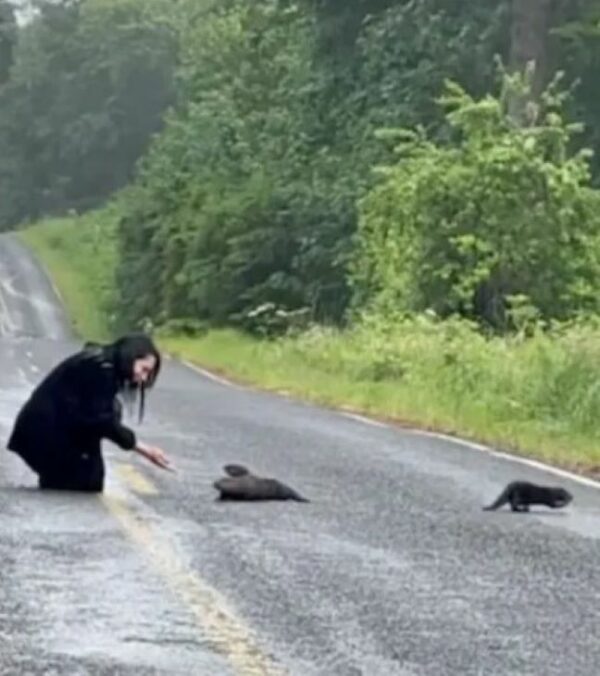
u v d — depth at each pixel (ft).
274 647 43.91
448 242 199.82
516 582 54.75
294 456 94.79
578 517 72.49
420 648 44.42
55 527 61.82
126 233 390.01
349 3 297.74
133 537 60.18
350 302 271.28
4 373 176.14
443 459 97.50
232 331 309.63
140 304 375.25
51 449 71.46
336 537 62.75
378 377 177.68
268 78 377.71
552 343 153.89
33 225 645.92
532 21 243.81
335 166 297.12
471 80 276.00
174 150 392.47
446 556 59.47
